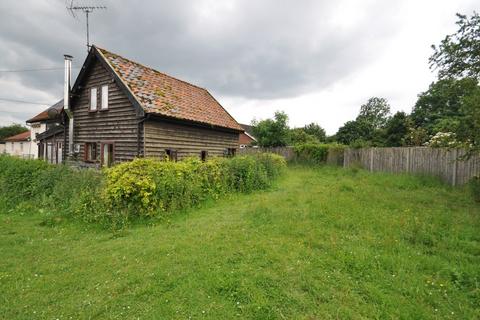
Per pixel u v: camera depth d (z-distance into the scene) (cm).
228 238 482
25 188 812
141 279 349
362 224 539
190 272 360
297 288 321
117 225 591
